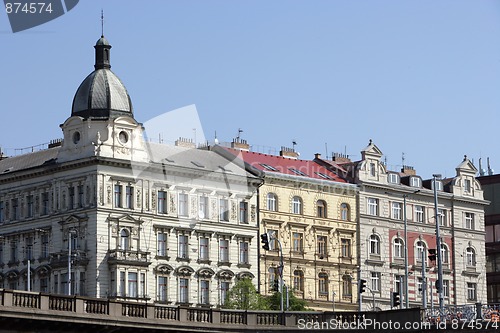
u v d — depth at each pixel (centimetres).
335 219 18212
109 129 16425
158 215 16675
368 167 18700
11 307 9594
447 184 19762
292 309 16075
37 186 16962
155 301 16488
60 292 16400
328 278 18012
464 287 19600
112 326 10200
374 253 18600
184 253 16875
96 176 16238
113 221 16300
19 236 17112
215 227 17112
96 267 16100
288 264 17625
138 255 16400
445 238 19500
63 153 16688
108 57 16838
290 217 17738
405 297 17600
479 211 19962
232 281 17175
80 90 16662
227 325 10875
